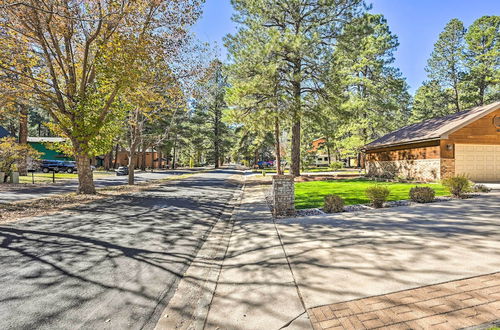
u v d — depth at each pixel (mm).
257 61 15594
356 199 9453
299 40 14156
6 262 4152
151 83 12117
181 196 12117
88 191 12484
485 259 3533
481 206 7164
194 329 2506
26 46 10500
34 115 51062
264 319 2570
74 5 9969
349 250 4168
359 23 16719
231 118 16969
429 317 2348
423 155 15211
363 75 25969
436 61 34188
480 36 29203
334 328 2301
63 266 4020
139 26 11398
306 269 3590
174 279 3635
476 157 14336
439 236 4629
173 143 45125
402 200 8805
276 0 17062
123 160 52531
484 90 32938
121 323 2605
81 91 11609
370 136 27359
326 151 49219
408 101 36469
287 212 7379
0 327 2504
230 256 4496
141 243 5184
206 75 14391
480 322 2234
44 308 2859
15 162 18688
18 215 7723
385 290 2867
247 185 17922
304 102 16781
